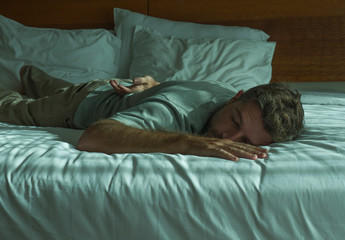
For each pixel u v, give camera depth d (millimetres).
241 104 1011
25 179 776
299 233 703
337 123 1201
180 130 1040
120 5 2834
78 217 749
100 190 745
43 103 1462
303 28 2570
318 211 703
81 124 1416
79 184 756
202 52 2273
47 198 760
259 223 707
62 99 1440
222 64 2213
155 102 1043
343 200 699
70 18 2916
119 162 802
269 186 720
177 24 2564
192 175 750
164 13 2783
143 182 746
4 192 772
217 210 716
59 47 2393
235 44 2322
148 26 2572
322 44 2551
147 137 905
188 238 721
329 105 1787
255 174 748
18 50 2344
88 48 2422
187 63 2225
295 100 1036
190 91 1133
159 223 726
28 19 2959
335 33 2520
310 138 1006
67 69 2348
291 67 2621
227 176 744
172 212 723
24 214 766
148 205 729
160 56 2303
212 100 1149
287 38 2602
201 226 716
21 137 1034
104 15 2867
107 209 739
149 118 987
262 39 2570
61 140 1041
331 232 700
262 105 979
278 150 876
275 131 973
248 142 1011
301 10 2557
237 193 718
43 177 774
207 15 2723
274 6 2598
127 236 735
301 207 704
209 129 1058
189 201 723
